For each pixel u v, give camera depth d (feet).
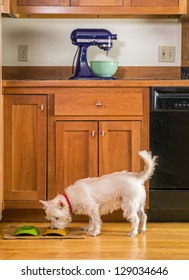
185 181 12.19
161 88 12.05
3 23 13.94
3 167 12.21
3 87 12.10
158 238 11.02
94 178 11.35
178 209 12.32
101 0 12.98
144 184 12.19
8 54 13.97
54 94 12.09
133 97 12.07
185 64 13.82
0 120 11.77
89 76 12.90
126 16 13.87
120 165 12.20
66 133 12.17
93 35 12.96
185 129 12.12
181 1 13.00
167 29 13.97
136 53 14.02
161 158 12.15
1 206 11.96
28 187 12.28
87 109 12.08
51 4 12.93
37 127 12.19
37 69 13.99
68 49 13.98
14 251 10.11
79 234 11.20
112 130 12.14
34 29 13.98
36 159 12.24
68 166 12.23
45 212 11.53
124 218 12.41
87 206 11.07
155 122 12.10
